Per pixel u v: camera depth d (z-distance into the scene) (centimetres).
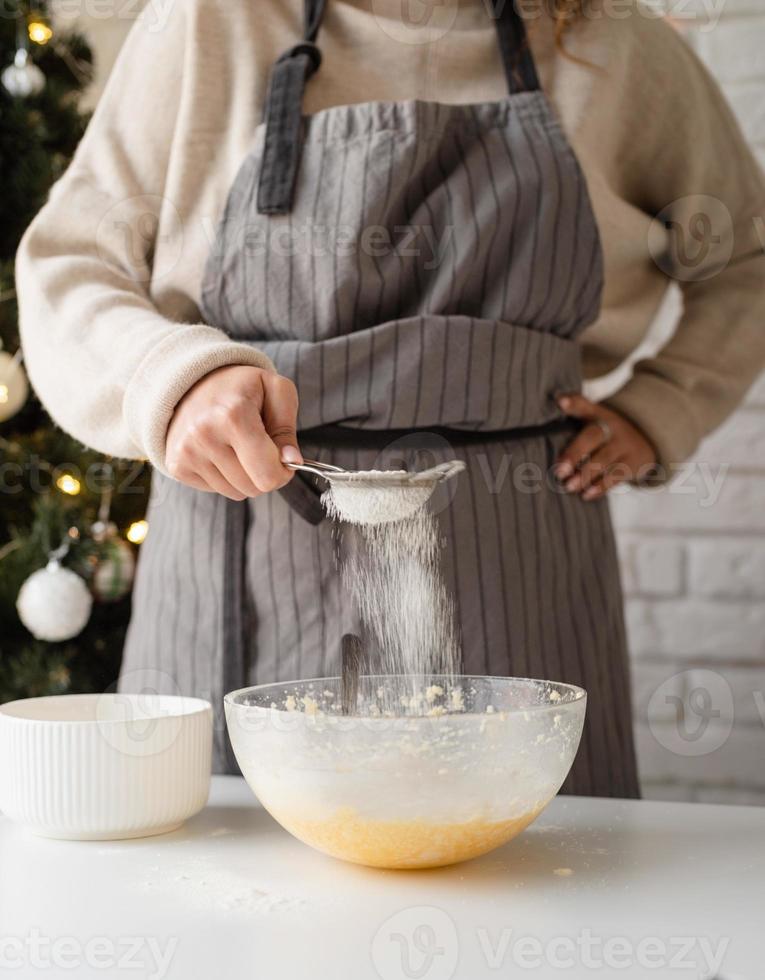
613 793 96
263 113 94
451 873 60
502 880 58
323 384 86
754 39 149
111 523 152
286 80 90
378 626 72
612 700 98
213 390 74
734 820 71
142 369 78
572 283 94
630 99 105
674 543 156
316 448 86
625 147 108
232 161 93
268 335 92
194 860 62
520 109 94
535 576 91
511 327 90
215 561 90
